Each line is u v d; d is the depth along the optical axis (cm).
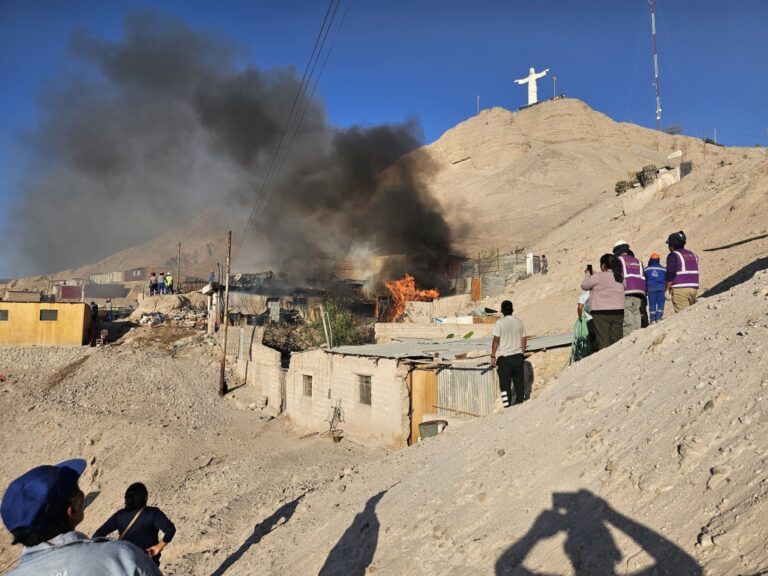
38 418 2233
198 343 3042
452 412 1380
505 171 11412
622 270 785
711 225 2408
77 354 2802
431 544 468
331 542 611
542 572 352
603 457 429
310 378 2039
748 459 318
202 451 1933
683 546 293
